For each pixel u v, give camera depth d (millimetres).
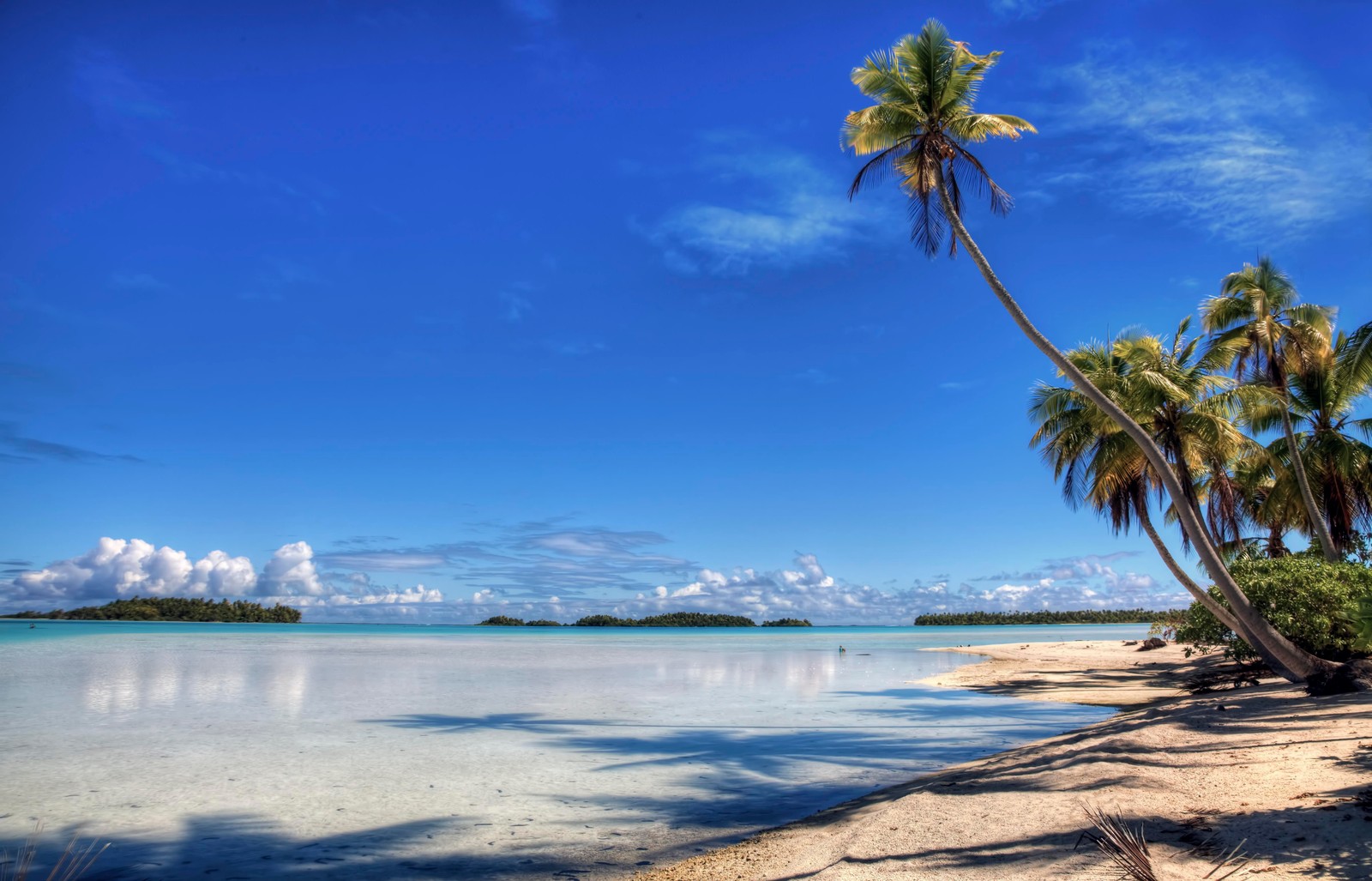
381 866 10312
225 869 10250
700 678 43344
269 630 183625
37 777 15727
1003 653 68688
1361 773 9398
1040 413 26688
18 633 119500
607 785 15141
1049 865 7312
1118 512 25141
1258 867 6625
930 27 18406
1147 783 10039
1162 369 23219
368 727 22969
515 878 9734
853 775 15961
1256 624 18047
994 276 17984
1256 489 34906
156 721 23656
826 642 127688
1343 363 23469
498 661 60812
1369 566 22641
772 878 8641
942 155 18406
